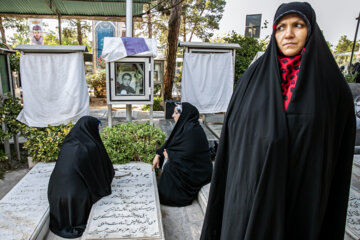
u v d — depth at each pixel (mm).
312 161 1031
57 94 4105
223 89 4965
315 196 1044
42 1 7168
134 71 4449
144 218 2463
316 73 1040
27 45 3953
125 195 2906
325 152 1038
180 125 3199
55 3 7309
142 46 4336
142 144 3904
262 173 1051
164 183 3139
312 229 1063
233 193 1194
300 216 1077
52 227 2596
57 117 4160
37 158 4004
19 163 4551
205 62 4820
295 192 1063
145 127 4070
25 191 3049
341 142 1151
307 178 1046
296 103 1039
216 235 1441
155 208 2648
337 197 1189
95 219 2430
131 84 4484
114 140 3842
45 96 4082
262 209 1062
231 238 1188
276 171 1038
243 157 1145
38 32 14648
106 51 4270
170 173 3115
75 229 2559
